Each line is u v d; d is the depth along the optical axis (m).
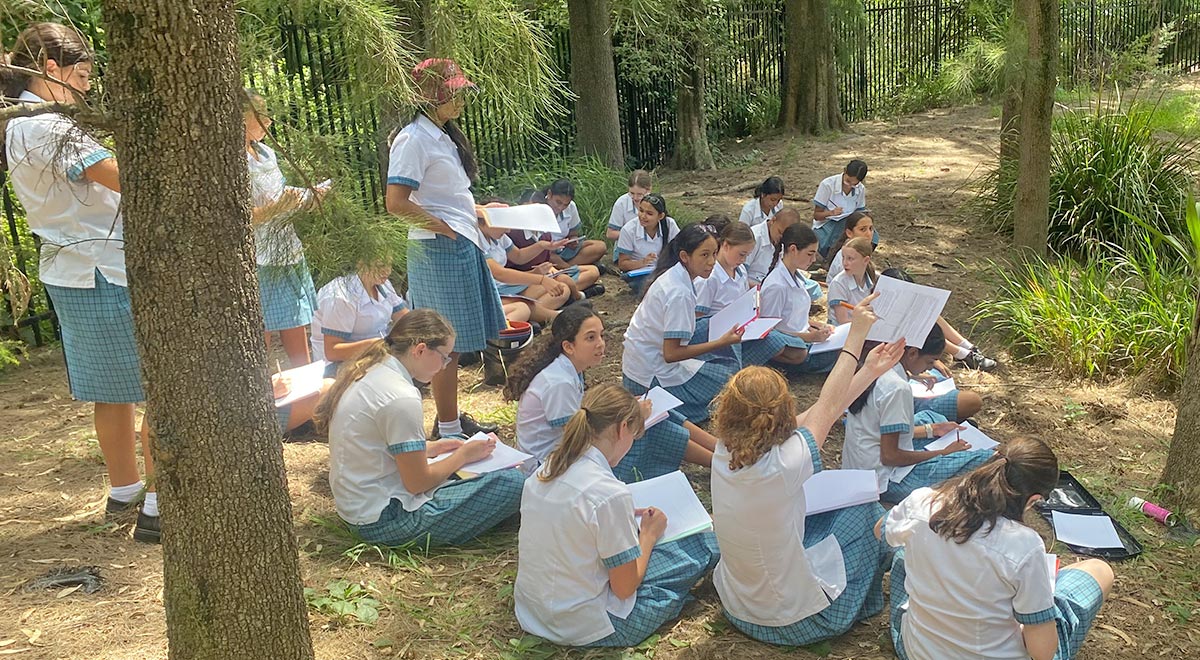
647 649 3.63
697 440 5.04
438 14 7.37
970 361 6.47
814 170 12.97
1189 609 3.94
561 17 12.53
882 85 18.25
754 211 7.88
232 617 2.62
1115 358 6.25
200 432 2.47
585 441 3.54
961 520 3.15
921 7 18.11
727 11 15.16
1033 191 7.39
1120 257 7.66
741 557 3.53
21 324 6.90
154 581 3.92
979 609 3.13
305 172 2.89
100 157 3.58
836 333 6.14
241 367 2.49
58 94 3.58
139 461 4.98
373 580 3.99
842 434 5.52
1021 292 6.91
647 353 5.41
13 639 3.51
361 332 5.73
